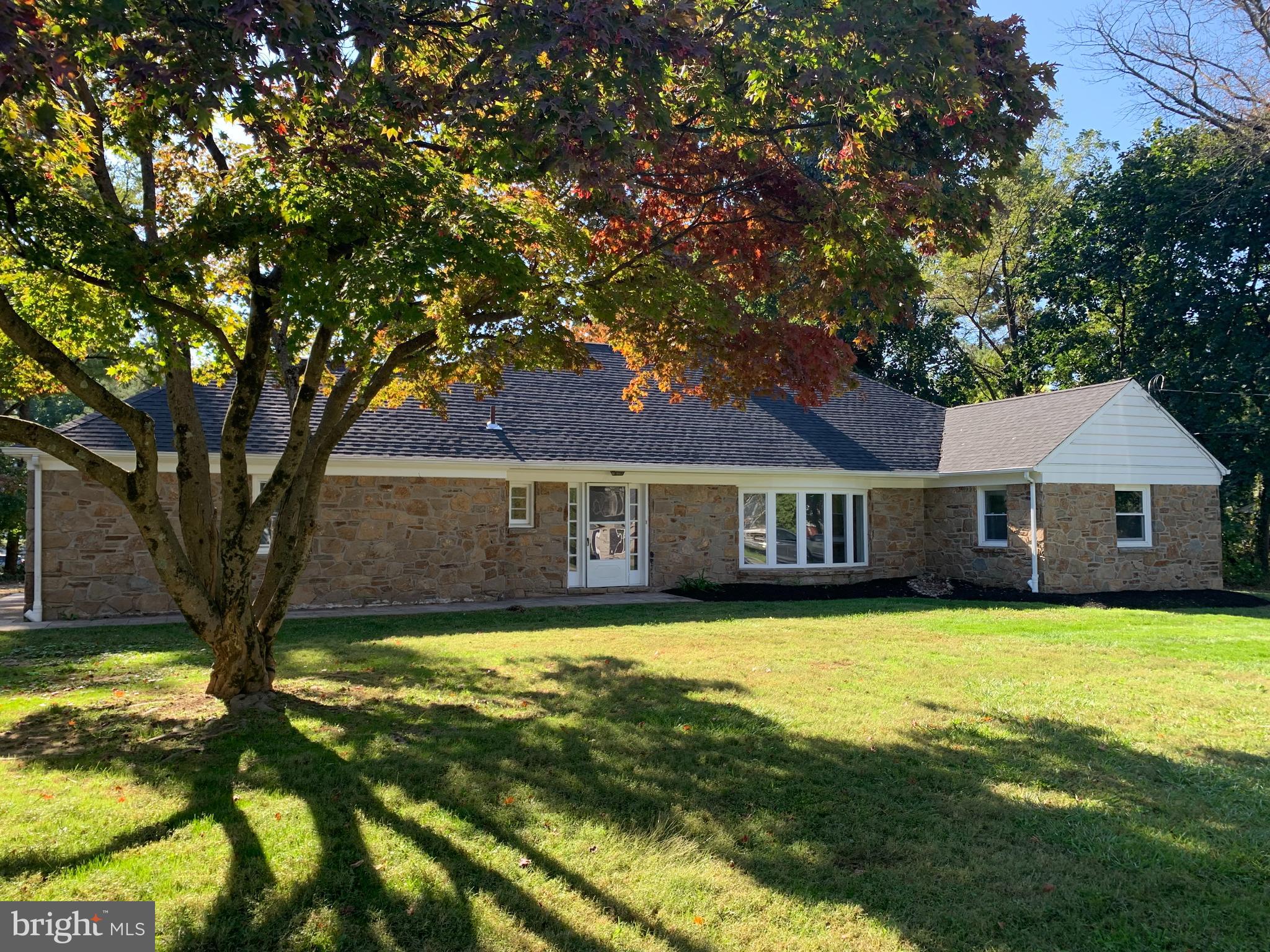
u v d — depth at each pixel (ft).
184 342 23.44
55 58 15.29
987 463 59.06
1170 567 59.00
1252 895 12.84
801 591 55.77
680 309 24.98
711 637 35.60
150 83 17.30
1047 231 90.94
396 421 50.19
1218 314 76.13
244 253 21.47
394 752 18.92
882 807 16.07
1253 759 18.83
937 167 23.61
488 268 18.85
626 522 56.18
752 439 61.41
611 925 11.80
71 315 22.66
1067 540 55.52
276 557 24.29
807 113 23.90
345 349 20.48
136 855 13.64
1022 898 12.69
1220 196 74.38
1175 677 27.50
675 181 25.09
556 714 22.34
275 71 16.44
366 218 18.56
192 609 21.85
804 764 18.38
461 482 49.01
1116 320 87.35
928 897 12.71
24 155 18.84
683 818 15.49
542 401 58.08
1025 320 105.19
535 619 41.75
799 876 13.30
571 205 25.07
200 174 26.23
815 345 24.93
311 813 15.40
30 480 40.57
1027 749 19.49
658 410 61.67
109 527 41.68
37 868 13.14
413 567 47.62
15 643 33.86
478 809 15.74
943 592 56.70
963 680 26.76
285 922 11.75
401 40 18.56
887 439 66.80
